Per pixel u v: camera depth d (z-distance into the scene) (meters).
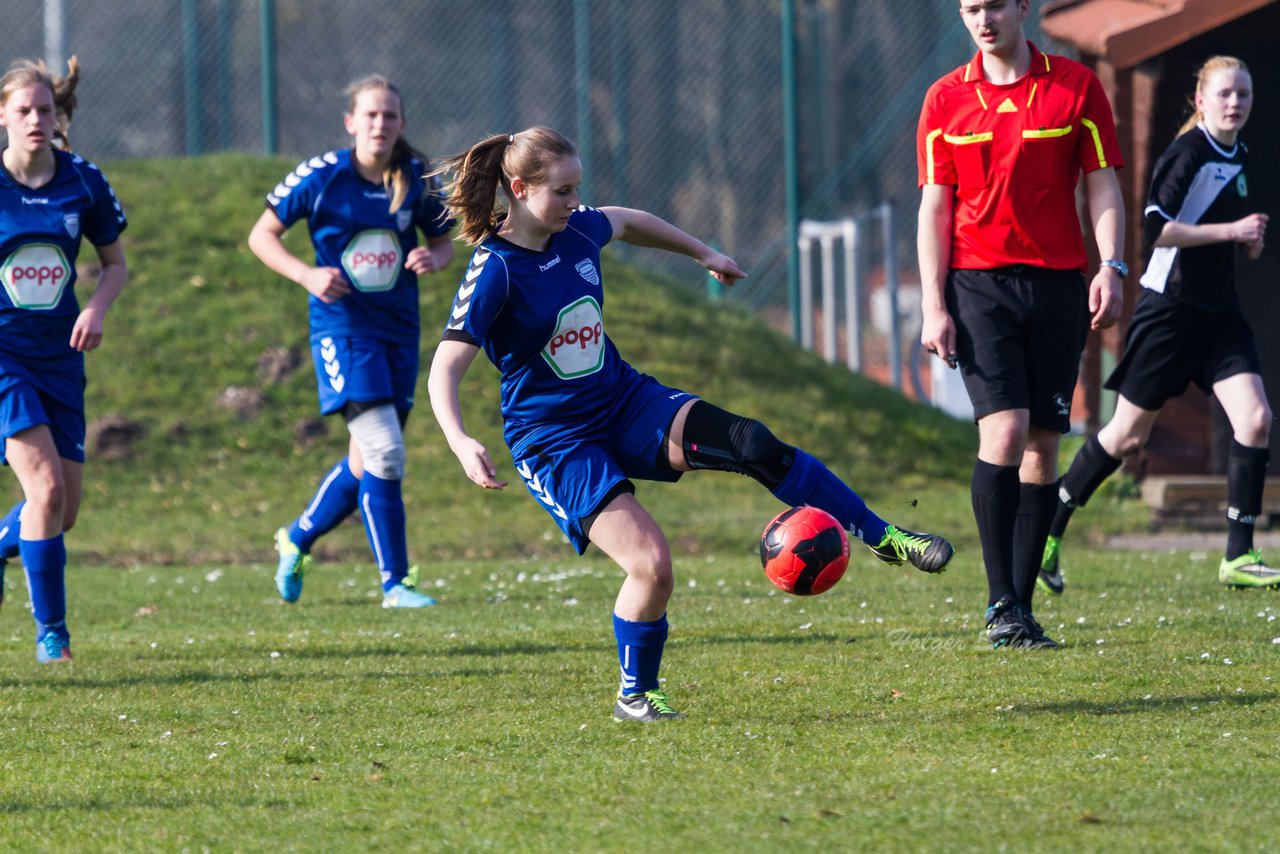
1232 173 26.39
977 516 20.61
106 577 35.25
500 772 14.29
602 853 11.54
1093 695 17.00
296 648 22.72
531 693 18.50
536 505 44.81
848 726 15.87
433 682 19.39
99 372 49.81
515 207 16.08
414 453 47.53
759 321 58.69
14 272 21.91
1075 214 20.45
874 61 92.06
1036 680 17.92
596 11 82.06
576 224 16.77
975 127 20.20
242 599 30.56
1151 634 21.14
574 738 15.73
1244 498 26.78
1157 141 41.69
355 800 13.43
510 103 82.56
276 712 17.70
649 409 16.31
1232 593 26.12
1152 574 30.19
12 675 20.78
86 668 21.20
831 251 67.31
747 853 11.41
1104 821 11.97
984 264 20.44
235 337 51.44
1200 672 18.14
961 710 16.47
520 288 15.96
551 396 16.30
